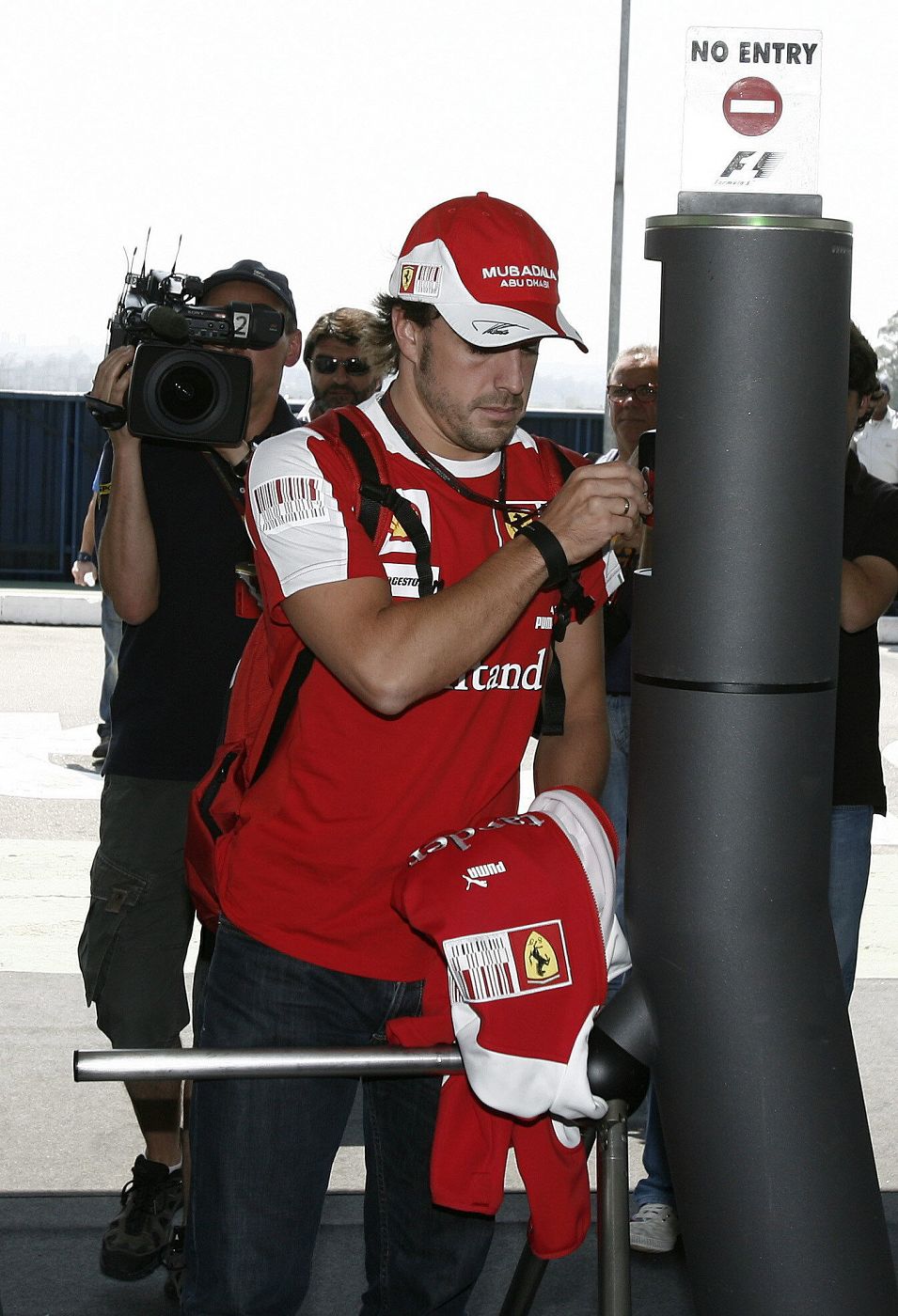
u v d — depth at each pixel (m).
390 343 2.20
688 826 1.53
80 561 8.55
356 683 1.88
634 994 1.63
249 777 2.10
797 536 1.49
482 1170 1.83
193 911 3.05
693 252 1.46
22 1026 4.43
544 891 1.70
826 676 1.53
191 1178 2.16
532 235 1.94
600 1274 1.63
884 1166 3.64
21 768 8.33
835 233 1.46
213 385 2.84
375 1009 2.12
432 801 2.05
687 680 1.51
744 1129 1.52
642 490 1.88
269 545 1.97
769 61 1.48
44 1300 3.00
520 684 2.09
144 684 3.02
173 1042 3.06
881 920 5.74
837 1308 1.49
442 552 2.01
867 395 3.11
